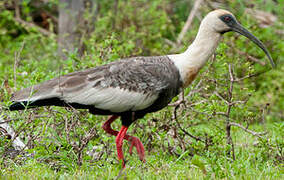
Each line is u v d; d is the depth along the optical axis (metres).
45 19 24.34
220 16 10.47
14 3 24.19
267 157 10.99
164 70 10.05
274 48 17.64
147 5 23.47
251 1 20.45
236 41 16.50
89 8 20.50
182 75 10.34
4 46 21.12
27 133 10.71
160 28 20.12
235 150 11.56
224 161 10.20
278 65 17.34
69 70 13.18
